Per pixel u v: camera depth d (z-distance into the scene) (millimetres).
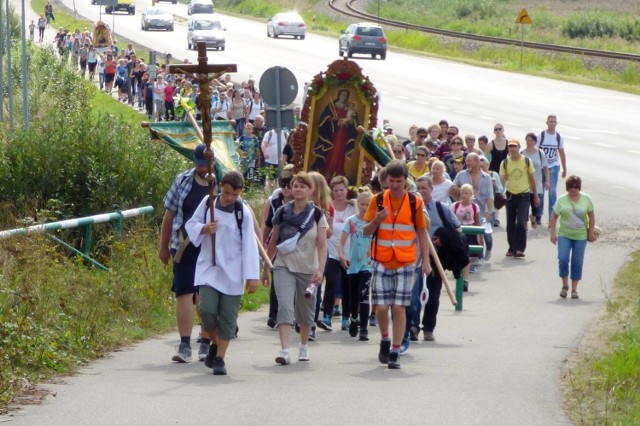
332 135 37781
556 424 14672
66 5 180000
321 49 125875
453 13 167125
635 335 21422
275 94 37250
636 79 100125
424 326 22922
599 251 37469
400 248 19188
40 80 68688
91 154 36406
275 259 20016
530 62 111688
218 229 18000
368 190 23766
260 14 183750
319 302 23109
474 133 66250
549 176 42688
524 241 36781
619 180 52219
